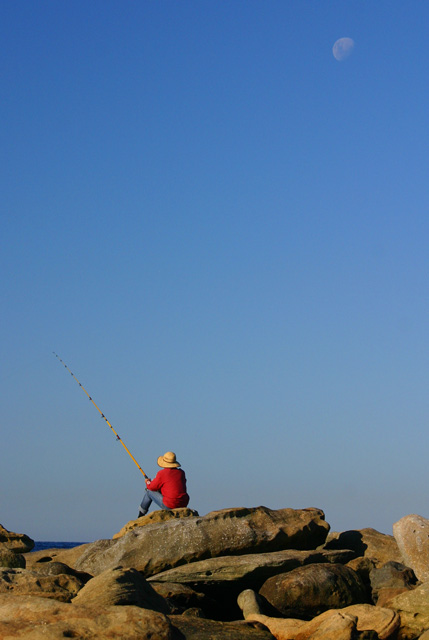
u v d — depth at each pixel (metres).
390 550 12.84
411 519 11.79
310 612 10.15
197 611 9.87
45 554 13.62
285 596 10.12
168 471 13.66
